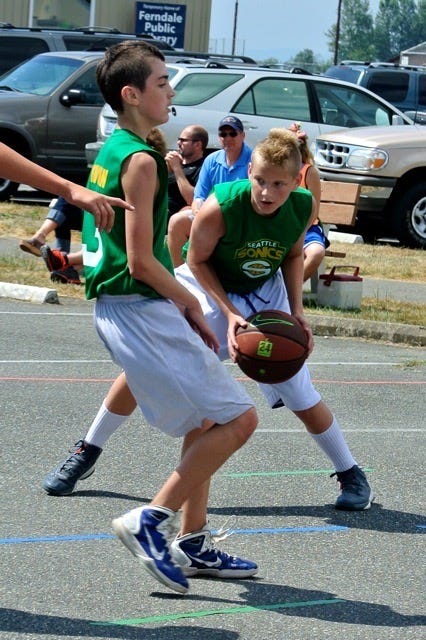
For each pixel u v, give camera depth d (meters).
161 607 5.75
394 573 6.42
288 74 21.28
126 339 5.72
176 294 5.70
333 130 21.44
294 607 5.85
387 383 11.07
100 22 39.78
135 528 5.55
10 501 7.14
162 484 7.64
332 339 13.04
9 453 8.10
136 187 5.57
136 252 5.59
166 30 40.44
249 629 5.55
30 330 12.32
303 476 8.05
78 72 22.62
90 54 23.17
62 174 22.86
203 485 6.07
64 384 10.16
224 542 6.72
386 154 20.06
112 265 5.71
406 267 17.78
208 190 11.89
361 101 21.95
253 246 6.64
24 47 26.64
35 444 8.34
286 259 6.84
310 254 12.78
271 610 5.79
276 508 7.38
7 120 22.14
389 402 10.33
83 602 5.75
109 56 5.76
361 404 10.20
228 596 5.94
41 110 22.30
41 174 5.29
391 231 20.55
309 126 21.30
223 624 5.59
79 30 27.95
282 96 21.22
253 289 6.98
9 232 18.58
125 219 5.63
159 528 5.59
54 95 22.41
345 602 5.96
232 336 6.36
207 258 6.66
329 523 7.16
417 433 9.36
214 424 5.82
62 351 11.46
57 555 6.33
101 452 7.60
